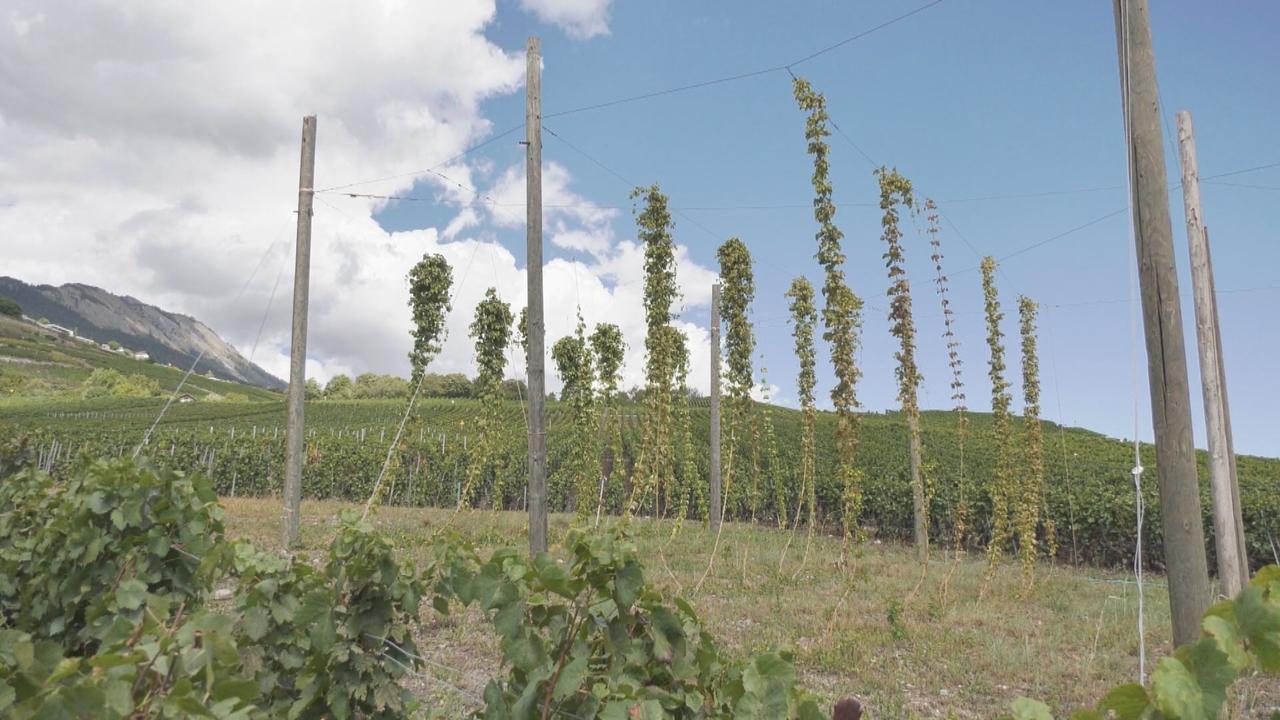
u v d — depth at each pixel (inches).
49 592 165.6
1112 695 51.6
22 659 72.6
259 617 120.9
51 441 1059.3
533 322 353.4
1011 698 235.0
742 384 457.7
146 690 63.9
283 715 123.6
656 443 435.2
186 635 66.4
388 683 127.9
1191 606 165.6
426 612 304.7
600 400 617.6
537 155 363.9
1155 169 178.7
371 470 896.3
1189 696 47.8
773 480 830.5
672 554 511.2
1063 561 652.7
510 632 86.1
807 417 469.7
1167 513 170.6
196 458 936.9
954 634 310.3
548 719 84.4
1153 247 177.0
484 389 569.9
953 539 703.1
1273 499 569.9
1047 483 693.9
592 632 87.4
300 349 486.3
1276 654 47.8
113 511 158.7
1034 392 465.7
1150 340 176.1
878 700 227.1
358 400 2174.0
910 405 402.9
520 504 900.0
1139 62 182.5
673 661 85.6
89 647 163.5
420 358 534.6
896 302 385.7
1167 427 172.1
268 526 544.7
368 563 128.4
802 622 321.1
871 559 539.8
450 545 132.9
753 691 72.1
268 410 1948.8
